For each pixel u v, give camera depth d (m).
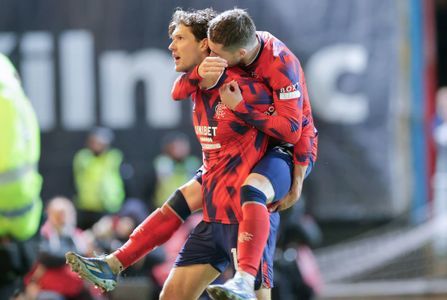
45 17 25.23
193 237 10.15
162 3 25.02
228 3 24.58
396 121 24.14
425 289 22.94
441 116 26.53
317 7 24.30
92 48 25.16
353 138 24.14
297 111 9.58
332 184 24.14
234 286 8.95
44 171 24.92
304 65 24.30
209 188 9.88
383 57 24.22
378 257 23.72
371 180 24.14
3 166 11.77
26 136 11.98
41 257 16.33
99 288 9.97
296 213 19.08
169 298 10.13
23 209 12.20
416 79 24.23
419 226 23.83
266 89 9.62
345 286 23.23
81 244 17.17
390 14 24.20
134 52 25.14
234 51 9.46
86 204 24.30
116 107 25.12
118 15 25.12
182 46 9.84
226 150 9.80
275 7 24.31
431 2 24.72
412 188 24.09
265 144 9.85
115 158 24.67
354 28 24.27
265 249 9.85
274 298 18.30
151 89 25.06
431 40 24.58
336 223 24.12
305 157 9.93
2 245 12.49
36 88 25.22
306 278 18.86
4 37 25.30
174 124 25.00
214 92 9.73
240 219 9.67
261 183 9.49
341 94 24.23
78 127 25.12
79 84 25.19
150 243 10.19
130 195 24.56
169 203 10.27
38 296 16.28
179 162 24.14
